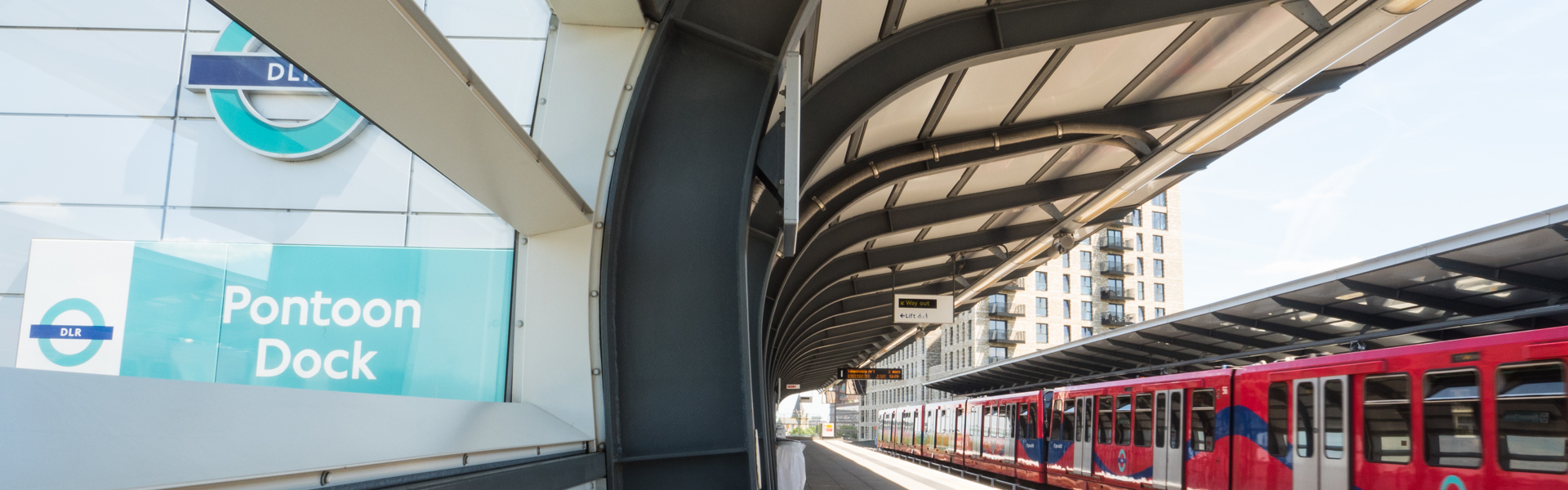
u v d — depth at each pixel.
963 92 9.34
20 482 1.07
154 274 4.37
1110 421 14.86
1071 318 86.12
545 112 4.13
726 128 4.22
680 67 4.25
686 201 4.16
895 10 6.79
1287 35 8.75
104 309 4.36
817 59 6.79
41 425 1.20
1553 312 10.59
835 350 40.75
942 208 14.53
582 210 3.84
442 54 1.99
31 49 5.24
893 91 7.27
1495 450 6.73
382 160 4.63
